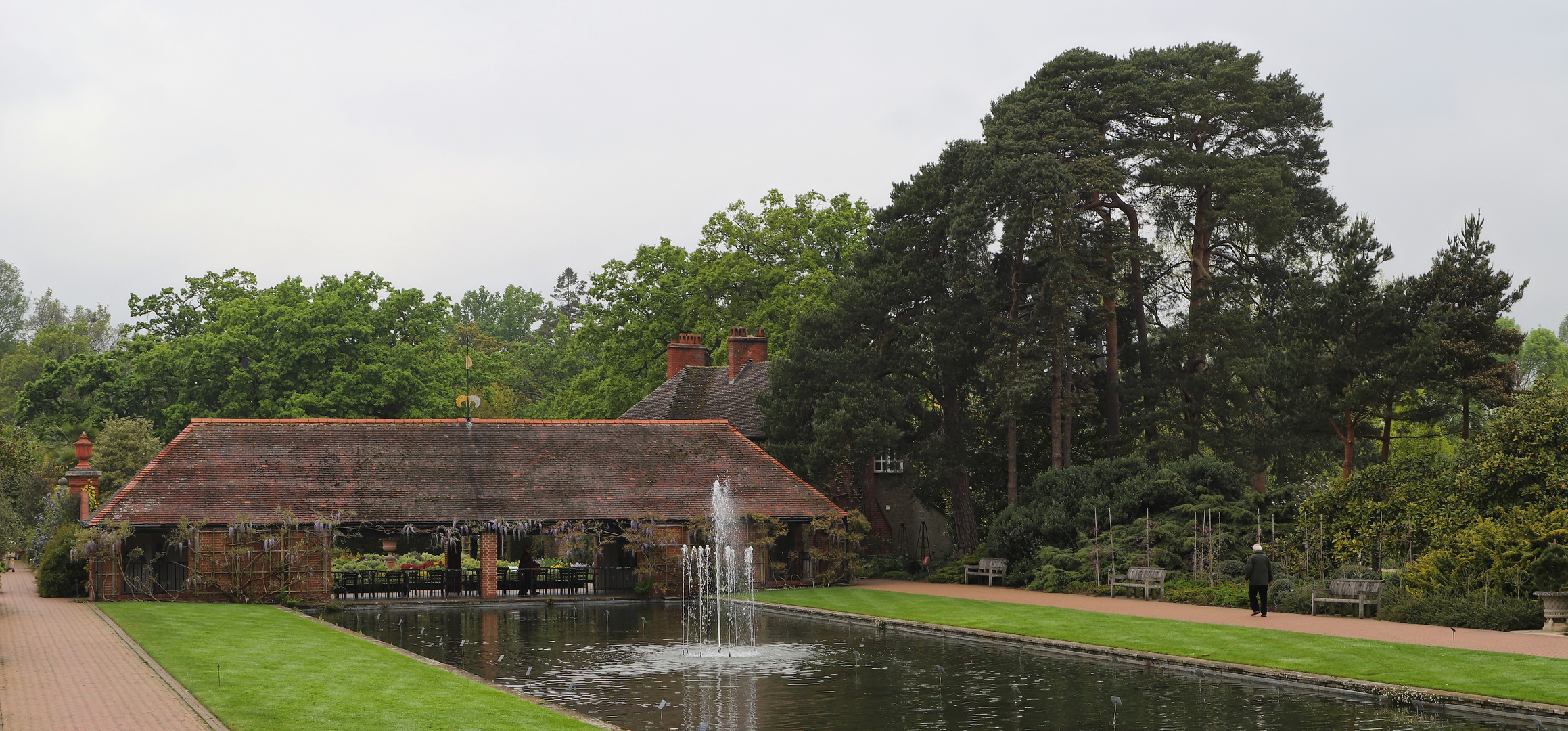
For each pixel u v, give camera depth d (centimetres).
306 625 2984
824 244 6912
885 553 5412
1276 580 3297
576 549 4953
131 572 3766
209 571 3831
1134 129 5234
